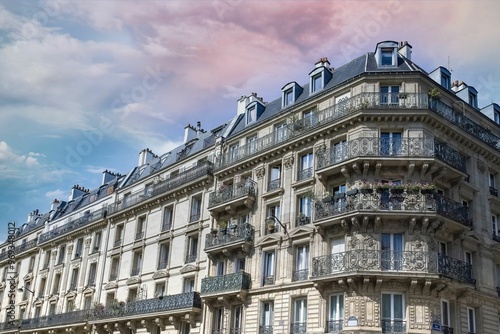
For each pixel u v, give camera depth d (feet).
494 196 104.22
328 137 99.09
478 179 102.37
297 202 100.83
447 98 102.27
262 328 97.30
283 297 95.76
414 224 86.17
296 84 115.24
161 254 129.59
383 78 96.89
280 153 106.93
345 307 84.48
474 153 103.50
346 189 92.63
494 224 103.55
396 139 91.20
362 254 84.12
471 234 95.09
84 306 149.59
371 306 82.69
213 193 116.26
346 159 90.84
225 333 102.78
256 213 107.24
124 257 141.69
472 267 95.61
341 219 88.38
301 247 97.50
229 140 122.52
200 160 130.62
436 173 91.35
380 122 93.76
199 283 115.14
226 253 108.37
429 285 82.53
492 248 99.14
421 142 90.33
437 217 86.07
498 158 107.55
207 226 118.73
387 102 94.58
